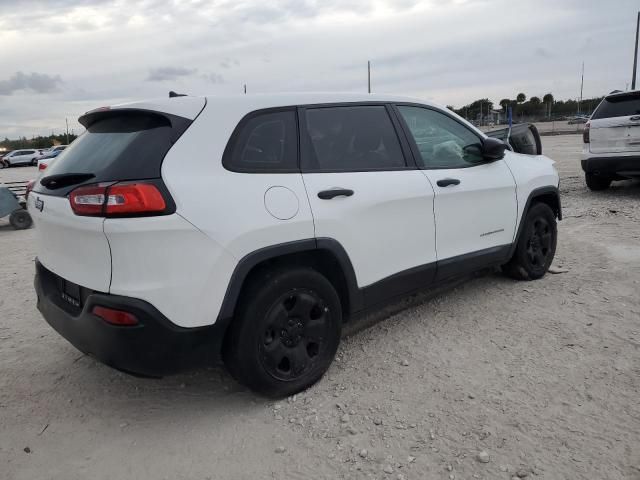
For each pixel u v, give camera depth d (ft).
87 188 8.92
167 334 8.91
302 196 10.35
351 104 11.96
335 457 8.82
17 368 12.67
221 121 9.90
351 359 12.11
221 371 12.07
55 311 10.16
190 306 9.03
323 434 9.44
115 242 8.64
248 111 10.29
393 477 8.26
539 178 16.24
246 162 9.96
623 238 20.89
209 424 10.01
